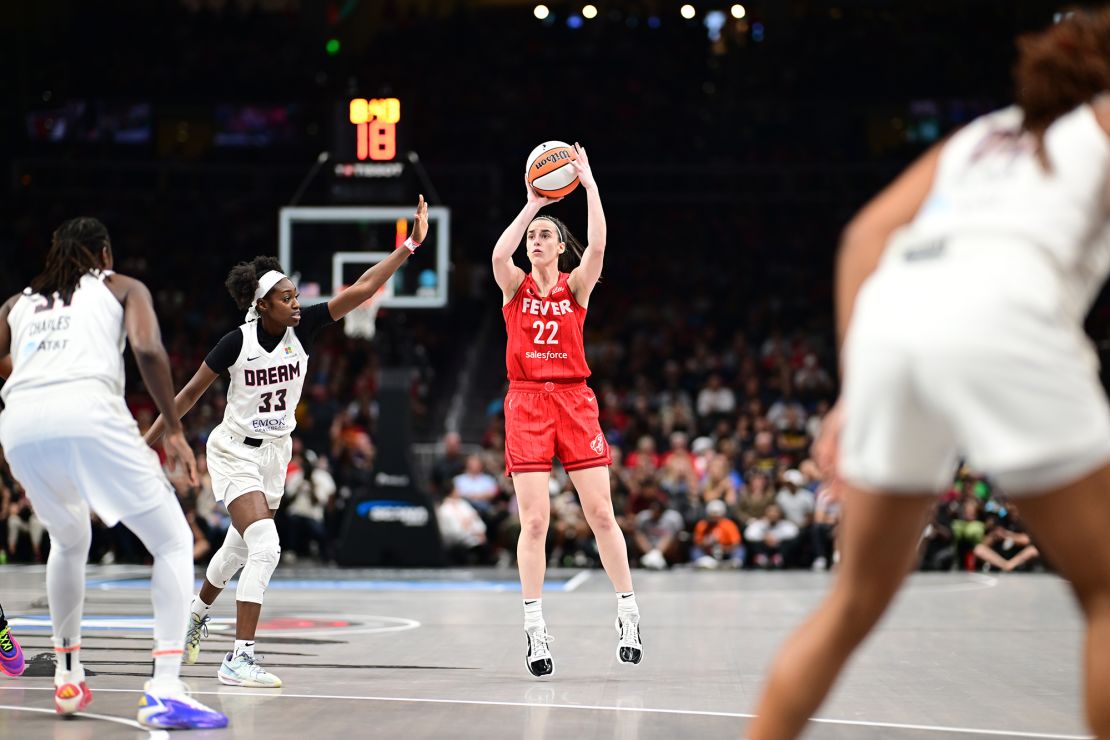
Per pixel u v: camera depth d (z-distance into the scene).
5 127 30.42
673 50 33.66
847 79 32.59
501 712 4.91
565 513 17.47
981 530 16.72
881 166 30.84
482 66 33.41
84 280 4.54
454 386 26.69
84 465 4.36
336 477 19.59
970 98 32.25
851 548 2.82
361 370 24.59
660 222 30.73
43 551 17.62
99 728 4.46
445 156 32.34
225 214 29.88
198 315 26.92
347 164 18.09
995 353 2.54
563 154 6.39
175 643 4.51
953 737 4.39
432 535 16.72
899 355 2.63
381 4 34.47
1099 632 2.65
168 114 31.72
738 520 17.42
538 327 6.29
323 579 14.55
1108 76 2.71
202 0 33.06
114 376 4.48
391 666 6.45
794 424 20.89
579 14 34.31
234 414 6.14
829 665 2.84
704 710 4.98
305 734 4.37
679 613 9.81
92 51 31.70
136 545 17.77
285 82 31.88
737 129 32.59
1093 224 2.64
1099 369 14.20
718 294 29.16
